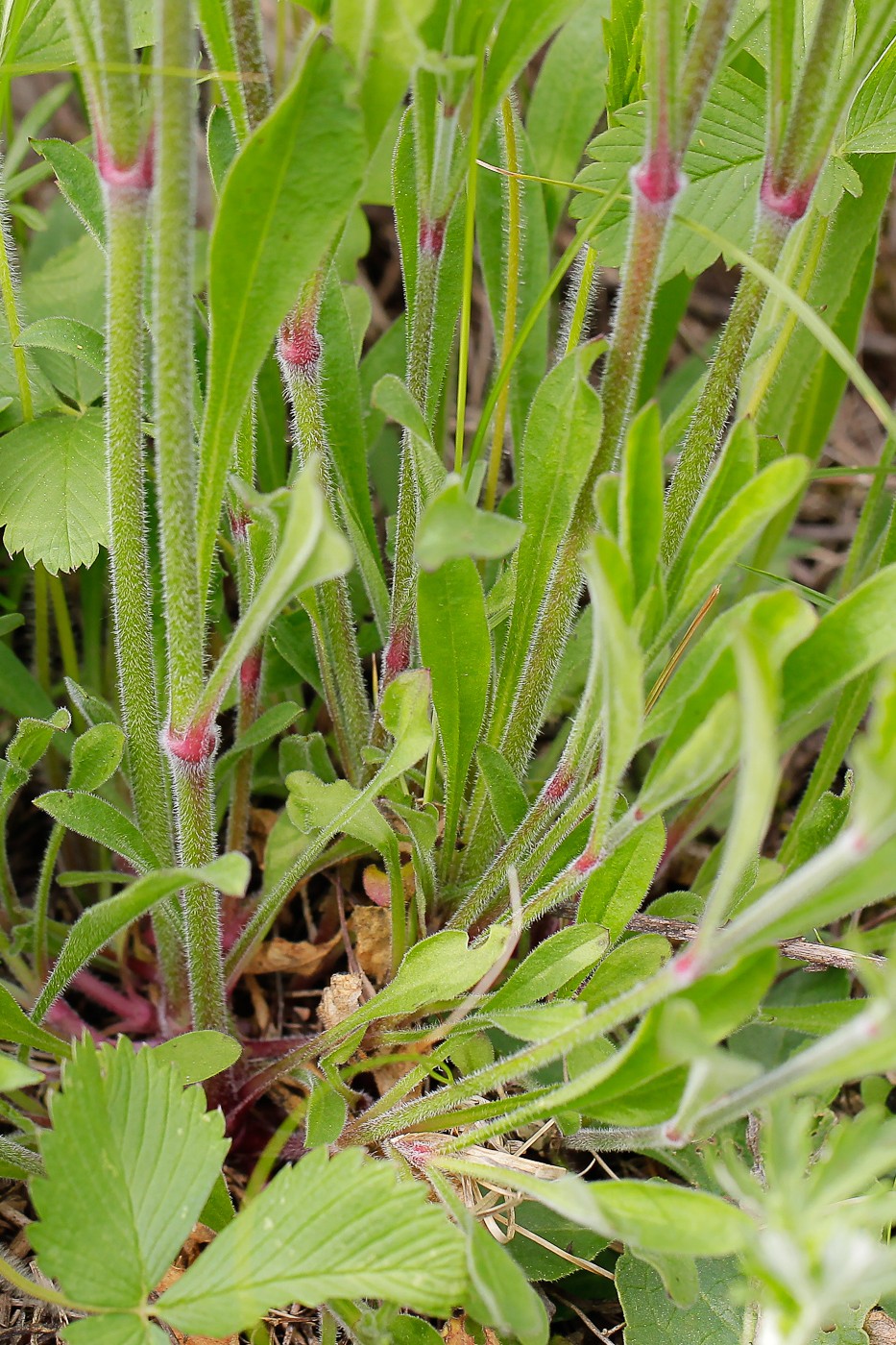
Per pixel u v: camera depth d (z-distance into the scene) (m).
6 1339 0.31
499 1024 0.29
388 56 0.27
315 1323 0.32
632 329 0.29
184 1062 0.30
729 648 0.27
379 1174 0.27
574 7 0.28
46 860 0.33
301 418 0.32
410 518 0.33
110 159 0.27
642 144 0.34
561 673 0.35
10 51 0.33
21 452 0.35
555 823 0.31
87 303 0.39
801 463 0.26
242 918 0.36
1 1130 0.34
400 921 0.33
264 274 0.27
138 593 0.31
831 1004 0.31
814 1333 0.30
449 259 0.34
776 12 0.28
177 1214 0.27
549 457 0.31
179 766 0.29
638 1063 0.27
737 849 0.25
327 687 0.35
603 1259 0.33
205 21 0.28
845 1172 0.26
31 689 0.36
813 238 0.35
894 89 0.34
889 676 0.24
